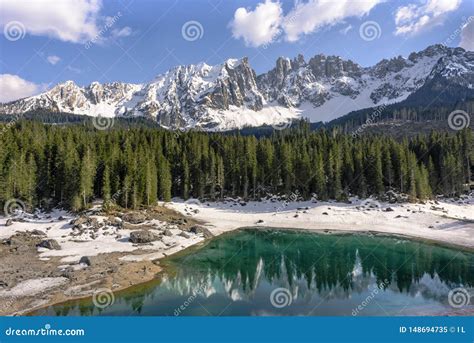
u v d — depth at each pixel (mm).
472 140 128750
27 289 41719
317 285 48031
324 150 123438
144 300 41000
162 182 105500
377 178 105625
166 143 132125
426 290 45344
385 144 124438
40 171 91750
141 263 54281
